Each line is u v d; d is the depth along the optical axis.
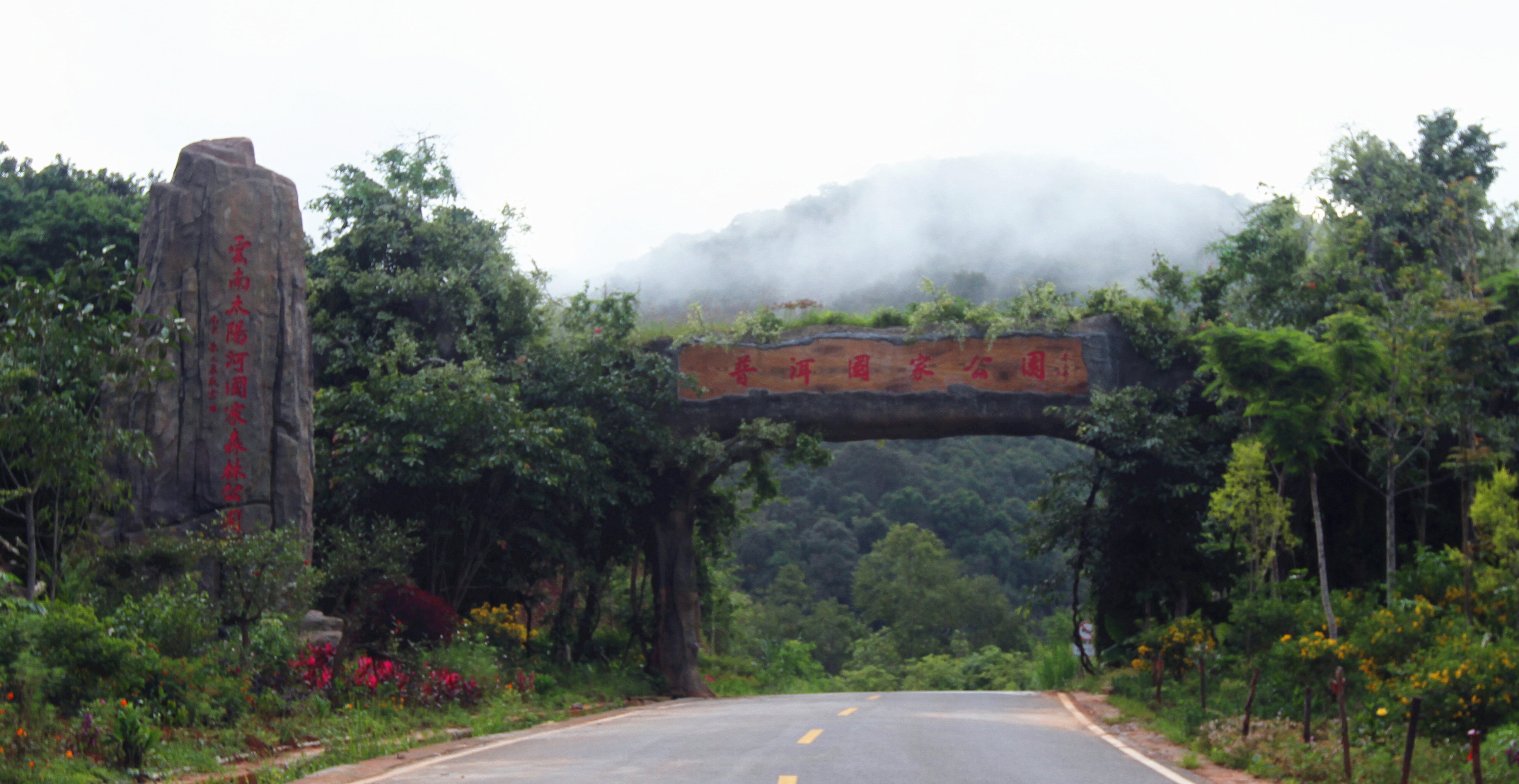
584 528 25.73
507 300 25.59
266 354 17.23
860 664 78.62
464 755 11.51
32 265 22.94
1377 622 15.47
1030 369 26.06
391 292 24.20
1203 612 26.39
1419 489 24.31
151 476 16.45
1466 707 11.12
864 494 100.94
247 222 17.53
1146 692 19.27
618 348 25.98
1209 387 19.55
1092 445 26.48
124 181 28.08
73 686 11.05
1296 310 24.25
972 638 81.00
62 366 14.15
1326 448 21.33
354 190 25.12
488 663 18.02
